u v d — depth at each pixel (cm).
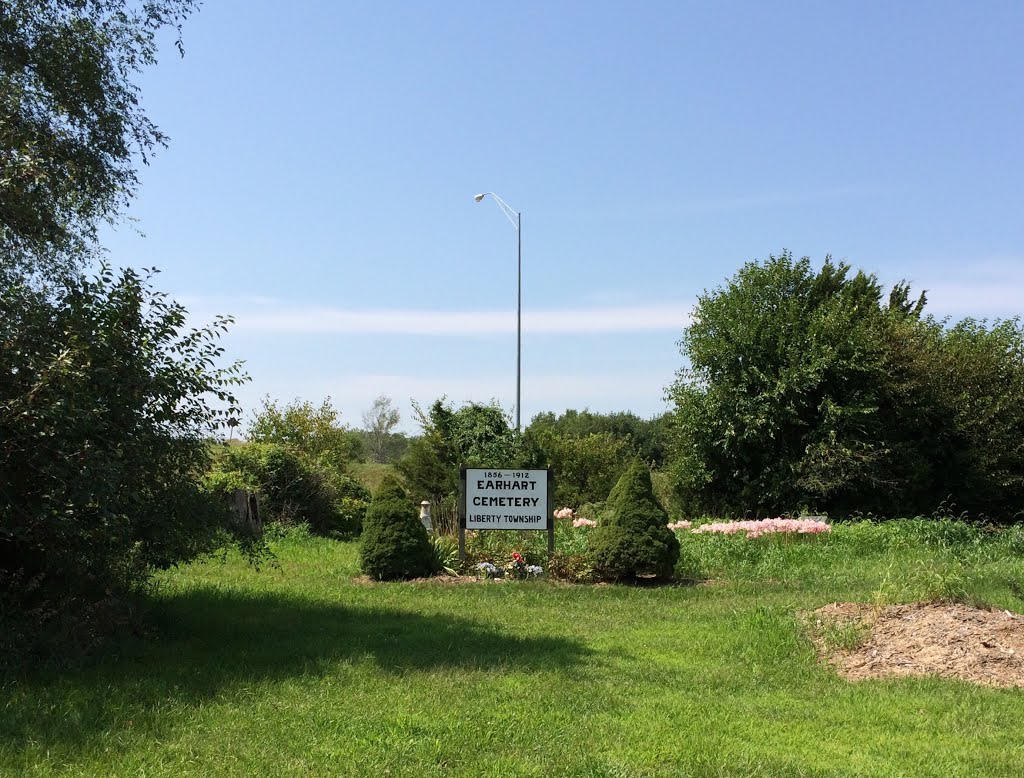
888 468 2302
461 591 1127
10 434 607
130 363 683
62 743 467
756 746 504
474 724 525
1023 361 2448
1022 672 665
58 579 676
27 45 935
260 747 476
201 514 755
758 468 2428
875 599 873
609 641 813
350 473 2731
